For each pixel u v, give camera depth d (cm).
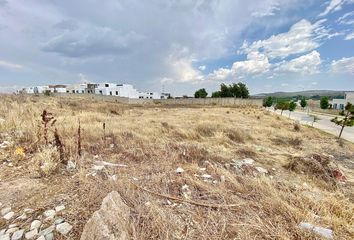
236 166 443
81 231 195
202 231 208
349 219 247
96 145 528
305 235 206
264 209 256
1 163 352
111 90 6556
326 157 489
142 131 823
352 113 1043
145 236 193
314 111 4394
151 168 388
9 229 196
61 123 733
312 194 309
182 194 288
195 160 467
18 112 810
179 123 1220
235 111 2708
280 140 896
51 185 286
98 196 248
